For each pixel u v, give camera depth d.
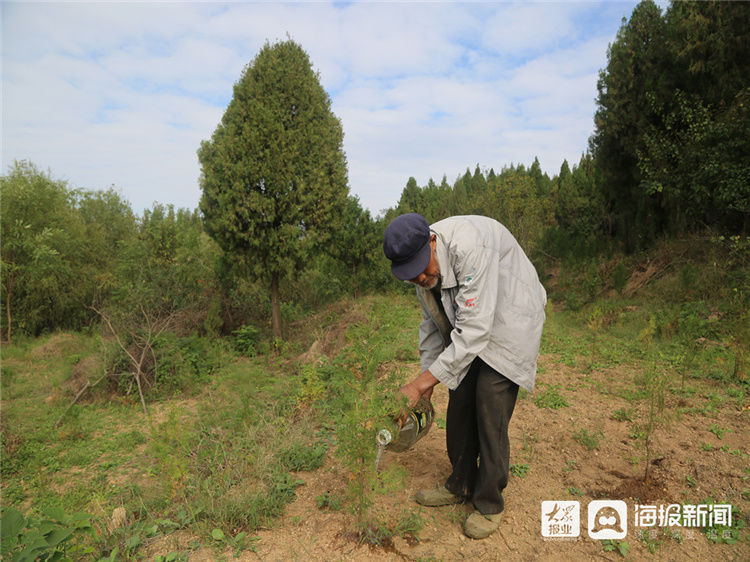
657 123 13.71
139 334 8.82
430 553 2.44
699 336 7.39
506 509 2.83
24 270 15.06
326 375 5.96
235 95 10.93
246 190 10.52
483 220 2.50
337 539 2.59
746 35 10.94
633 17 14.14
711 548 2.43
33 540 1.94
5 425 6.54
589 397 4.84
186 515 2.98
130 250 13.03
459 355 2.36
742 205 10.49
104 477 4.84
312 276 16.58
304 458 3.67
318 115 11.18
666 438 3.71
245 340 10.53
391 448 2.69
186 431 4.12
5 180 15.62
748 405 4.46
